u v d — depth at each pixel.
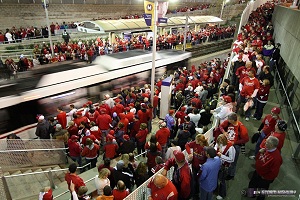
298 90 7.85
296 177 5.52
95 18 31.44
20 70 15.37
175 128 8.87
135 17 33.44
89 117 9.13
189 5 47.31
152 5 9.87
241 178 5.59
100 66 12.21
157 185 3.82
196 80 11.69
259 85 7.10
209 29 30.17
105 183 5.06
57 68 11.38
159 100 12.48
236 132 5.00
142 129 7.81
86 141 7.15
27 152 7.67
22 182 7.36
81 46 19.36
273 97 9.42
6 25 23.91
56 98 10.01
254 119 7.83
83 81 10.84
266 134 5.39
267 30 16.75
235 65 9.49
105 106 9.38
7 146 7.44
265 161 4.28
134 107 9.77
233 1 45.69
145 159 7.96
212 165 4.13
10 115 8.77
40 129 8.23
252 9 28.77
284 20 13.08
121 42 20.77
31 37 21.30
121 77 12.66
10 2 23.72
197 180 4.82
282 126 4.52
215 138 5.41
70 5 28.47
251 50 10.22
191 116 7.50
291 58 9.28
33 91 9.31
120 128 7.69
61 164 8.51
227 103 6.14
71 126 8.21
